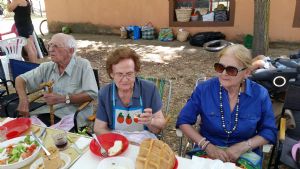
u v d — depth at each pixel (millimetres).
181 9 8641
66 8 10344
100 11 9875
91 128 2830
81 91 2873
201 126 2402
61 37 2727
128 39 9250
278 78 2826
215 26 8312
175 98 4676
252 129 2193
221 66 2080
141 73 5945
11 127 2066
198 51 7484
